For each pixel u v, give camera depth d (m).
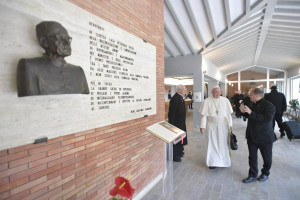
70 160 1.64
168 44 6.70
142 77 2.64
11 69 1.19
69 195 1.64
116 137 2.18
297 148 4.68
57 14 1.46
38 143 1.38
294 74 10.47
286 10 5.14
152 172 3.03
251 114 2.78
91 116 1.82
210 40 6.54
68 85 1.47
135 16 2.48
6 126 1.19
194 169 3.54
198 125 7.48
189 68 7.49
